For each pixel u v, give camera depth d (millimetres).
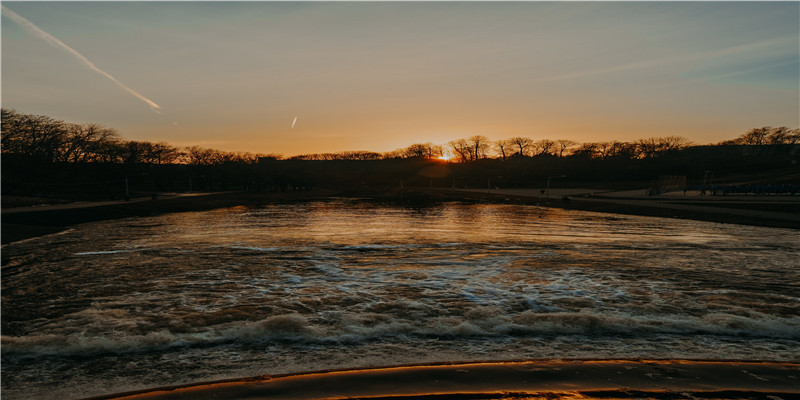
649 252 32969
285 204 107562
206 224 57094
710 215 63656
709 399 8805
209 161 186250
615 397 8898
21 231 45594
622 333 13633
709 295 19391
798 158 190000
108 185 116188
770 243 38312
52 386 10000
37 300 18688
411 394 9070
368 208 92125
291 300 18609
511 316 15953
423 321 15266
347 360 11359
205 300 18641
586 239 41188
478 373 10188
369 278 23422
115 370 10891
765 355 11703
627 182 196875
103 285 21672
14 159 85750
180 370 10820
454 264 27891
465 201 119438
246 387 9570
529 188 194750
